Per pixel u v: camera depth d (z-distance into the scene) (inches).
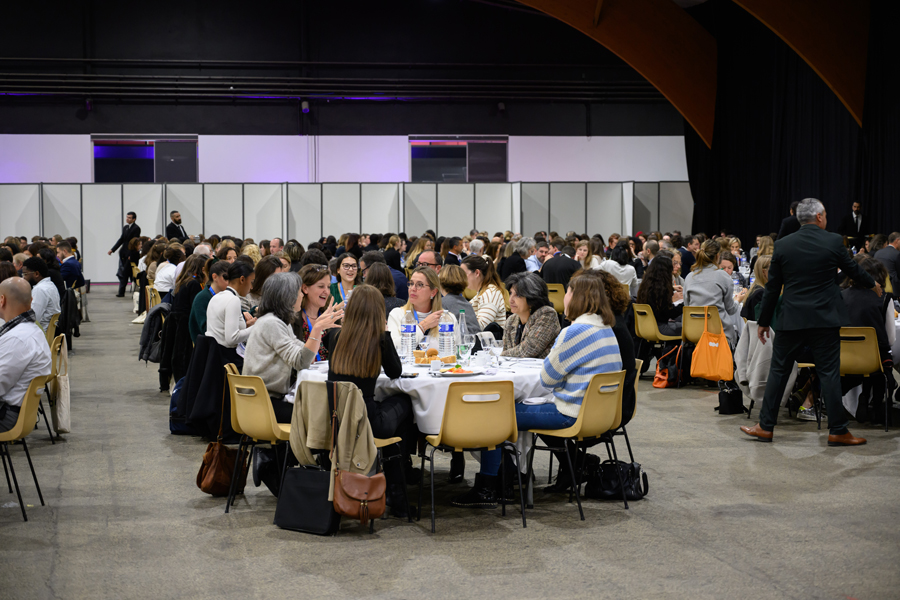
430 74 892.6
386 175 890.1
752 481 193.3
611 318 174.9
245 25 857.5
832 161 696.4
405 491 168.7
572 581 134.6
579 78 916.6
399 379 168.4
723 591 130.2
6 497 182.4
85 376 351.6
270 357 181.5
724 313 315.3
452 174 905.5
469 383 156.9
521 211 814.5
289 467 168.6
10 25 821.2
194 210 786.2
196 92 847.7
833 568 139.4
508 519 167.8
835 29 646.5
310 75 871.7
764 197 790.5
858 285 247.1
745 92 807.1
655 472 202.4
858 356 236.1
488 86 895.1
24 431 169.5
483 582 134.3
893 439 234.1
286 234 793.6
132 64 841.5
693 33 829.2
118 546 151.7
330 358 160.6
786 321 225.8
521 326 213.3
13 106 826.2
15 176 828.6
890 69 618.8
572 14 802.8
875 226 640.4
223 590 131.3
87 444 233.9
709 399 300.7
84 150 839.1
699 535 156.4
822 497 179.9
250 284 240.8
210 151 860.0
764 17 659.4
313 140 875.4
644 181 876.6
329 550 149.6
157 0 843.4
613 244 579.2
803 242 222.5
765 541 152.9
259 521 166.6
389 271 234.8
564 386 173.6
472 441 159.0
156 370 366.9
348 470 153.9
